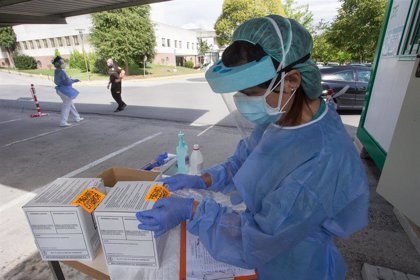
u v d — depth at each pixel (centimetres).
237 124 111
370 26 1388
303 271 89
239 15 2302
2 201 296
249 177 83
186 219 96
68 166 386
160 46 3161
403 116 194
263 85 77
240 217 87
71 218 98
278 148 80
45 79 2041
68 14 738
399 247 211
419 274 187
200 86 1398
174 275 97
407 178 193
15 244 225
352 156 76
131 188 108
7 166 392
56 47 2750
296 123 81
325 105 86
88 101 954
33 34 2841
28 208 97
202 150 423
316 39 1950
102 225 94
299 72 77
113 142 485
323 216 74
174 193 127
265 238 73
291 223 72
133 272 100
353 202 77
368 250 209
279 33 74
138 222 92
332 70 637
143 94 1106
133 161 398
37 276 192
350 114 650
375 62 365
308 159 74
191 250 104
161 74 2388
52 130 579
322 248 88
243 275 94
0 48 3244
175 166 179
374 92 358
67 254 105
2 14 678
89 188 108
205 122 609
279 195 73
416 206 188
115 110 772
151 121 634
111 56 2022
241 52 77
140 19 2036
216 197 130
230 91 79
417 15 254
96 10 673
